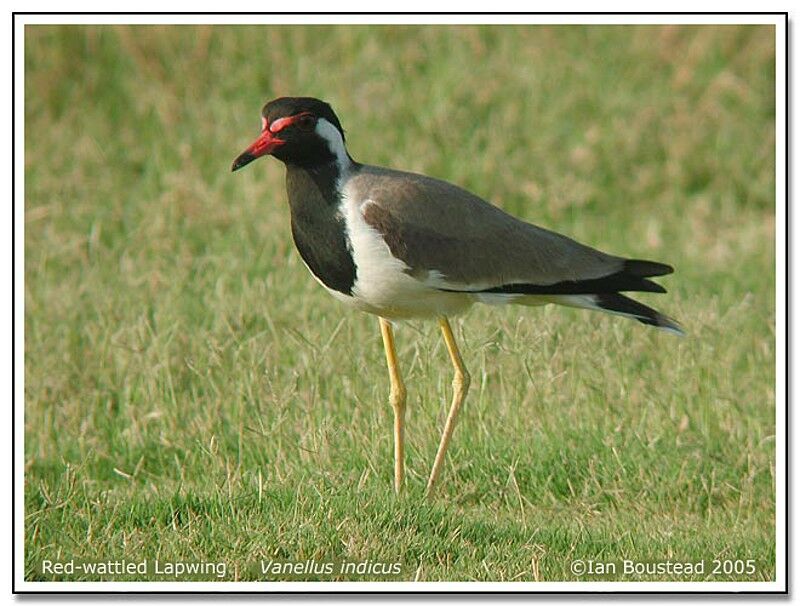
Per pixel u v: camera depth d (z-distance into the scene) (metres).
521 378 11.91
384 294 10.49
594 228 17.28
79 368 12.84
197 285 13.86
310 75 19.53
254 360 12.05
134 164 18.06
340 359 12.18
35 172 17.47
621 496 11.10
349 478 10.56
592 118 19.20
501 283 10.59
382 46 20.02
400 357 12.33
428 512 9.99
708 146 18.77
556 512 10.87
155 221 15.84
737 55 19.97
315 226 10.46
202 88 19.47
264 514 9.93
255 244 15.34
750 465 11.38
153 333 12.81
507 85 19.45
